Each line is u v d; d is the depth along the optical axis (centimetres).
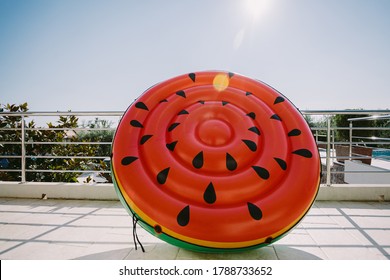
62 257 214
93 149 597
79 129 398
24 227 275
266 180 195
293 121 230
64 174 554
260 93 252
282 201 187
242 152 204
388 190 358
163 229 184
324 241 239
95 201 370
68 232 262
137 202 192
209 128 215
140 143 218
